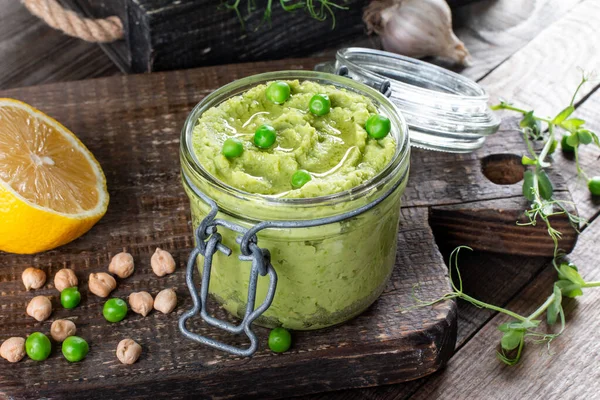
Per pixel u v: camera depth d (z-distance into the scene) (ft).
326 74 1.52
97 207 1.67
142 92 1.92
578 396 1.51
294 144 1.41
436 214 1.70
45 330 1.52
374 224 1.39
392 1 2.06
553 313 1.56
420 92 1.69
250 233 1.31
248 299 1.36
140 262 1.62
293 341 1.48
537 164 1.68
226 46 2.07
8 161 1.61
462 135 1.71
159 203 1.72
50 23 1.97
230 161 1.39
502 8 2.26
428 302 1.52
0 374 1.45
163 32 1.98
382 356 1.48
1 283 1.59
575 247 1.74
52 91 1.91
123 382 1.44
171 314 1.54
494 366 1.55
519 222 1.69
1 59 2.15
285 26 2.10
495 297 1.67
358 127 1.42
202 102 1.46
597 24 2.18
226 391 1.49
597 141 1.75
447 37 2.05
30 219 1.56
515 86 2.03
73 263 1.62
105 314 1.52
